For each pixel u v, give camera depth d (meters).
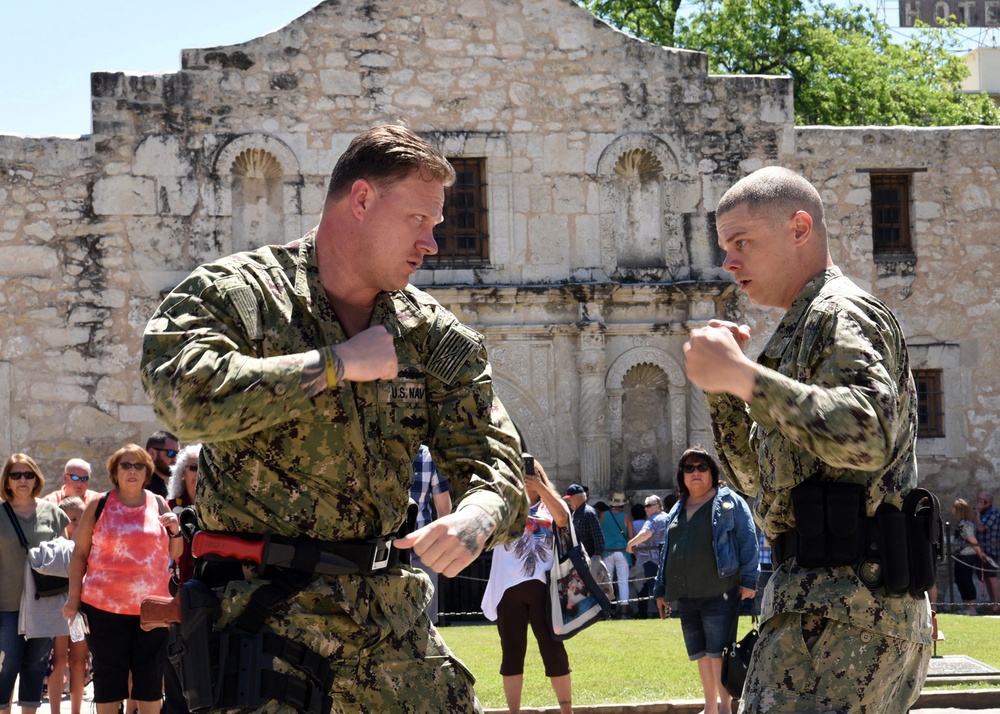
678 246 19.08
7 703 8.70
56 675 9.03
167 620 3.39
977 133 19.66
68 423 17.86
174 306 3.26
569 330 18.69
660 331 18.94
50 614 8.66
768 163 19.28
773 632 3.74
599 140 19.05
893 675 3.66
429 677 3.48
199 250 18.20
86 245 18.05
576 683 9.32
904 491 3.72
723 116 19.25
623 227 19.30
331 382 3.16
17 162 18.02
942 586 18.23
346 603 3.35
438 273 18.61
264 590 3.26
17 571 8.77
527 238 18.88
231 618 3.25
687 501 8.56
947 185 19.62
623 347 18.91
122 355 18.00
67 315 17.95
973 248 19.62
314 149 18.50
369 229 3.42
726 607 8.32
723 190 19.22
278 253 3.51
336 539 3.38
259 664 3.18
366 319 3.58
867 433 3.33
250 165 18.61
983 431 19.48
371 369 3.21
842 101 30.44
